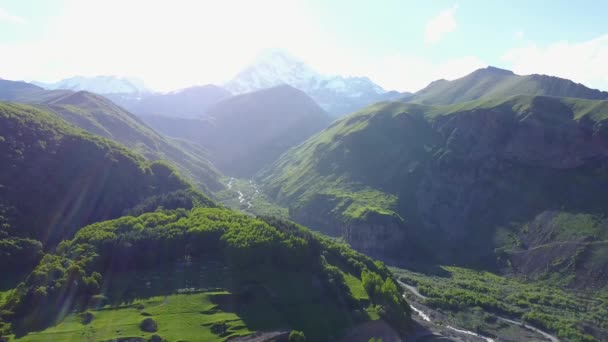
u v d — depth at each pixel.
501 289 187.75
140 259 129.38
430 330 143.62
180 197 184.75
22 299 103.81
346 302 133.00
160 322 104.38
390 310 135.50
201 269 129.38
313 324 118.88
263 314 115.81
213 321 107.88
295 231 155.62
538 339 142.50
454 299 170.50
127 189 190.75
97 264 122.19
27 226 154.12
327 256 157.12
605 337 142.88
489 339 142.00
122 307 109.25
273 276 130.62
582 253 196.50
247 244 132.50
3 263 138.38
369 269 162.12
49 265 117.56
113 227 142.12
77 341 93.19
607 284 178.12
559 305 168.62
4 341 92.44
